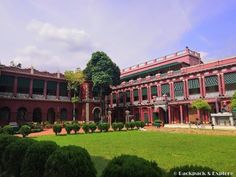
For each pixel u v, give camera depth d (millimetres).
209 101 34500
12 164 6691
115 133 26250
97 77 42688
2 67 36812
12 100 37469
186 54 44125
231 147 13680
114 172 3863
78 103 46219
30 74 40469
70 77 44219
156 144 15562
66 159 5113
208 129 27078
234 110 28281
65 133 27547
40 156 5898
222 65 33719
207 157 10633
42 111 41094
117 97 53406
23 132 23172
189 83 38406
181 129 28906
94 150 13328
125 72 56344
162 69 45500
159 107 41156
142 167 3740
